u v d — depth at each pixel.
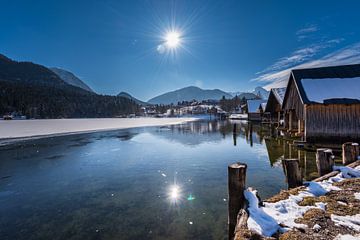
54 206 6.27
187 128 33.69
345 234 2.90
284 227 3.13
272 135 20.77
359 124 11.85
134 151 14.51
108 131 29.23
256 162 10.79
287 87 17.80
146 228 4.92
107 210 5.93
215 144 16.94
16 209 6.11
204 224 5.01
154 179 8.53
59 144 17.86
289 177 5.09
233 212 3.79
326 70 14.52
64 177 9.05
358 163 6.73
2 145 17.41
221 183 7.89
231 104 110.38
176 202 6.31
